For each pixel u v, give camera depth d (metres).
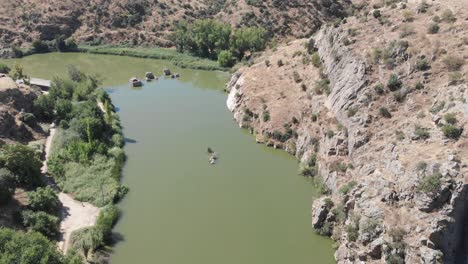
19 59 152.00
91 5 173.00
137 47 162.25
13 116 89.44
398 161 60.06
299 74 98.12
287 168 82.81
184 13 169.75
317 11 155.62
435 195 53.72
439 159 56.81
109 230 65.31
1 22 161.25
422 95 70.12
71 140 86.06
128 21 169.12
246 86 104.56
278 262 60.84
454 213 53.38
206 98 116.31
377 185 60.06
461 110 61.56
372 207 58.12
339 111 78.81
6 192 65.00
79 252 60.69
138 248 63.34
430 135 61.66
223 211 71.19
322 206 65.56
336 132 76.06
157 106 110.88
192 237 65.62
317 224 65.75
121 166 83.00
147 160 85.38
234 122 101.25
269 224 68.19
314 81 92.19
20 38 159.62
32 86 108.06
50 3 169.25
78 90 106.50
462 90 64.19
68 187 74.81
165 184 78.00
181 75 137.12
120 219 69.25
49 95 100.12
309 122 85.12
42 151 84.25
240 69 118.56
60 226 66.06
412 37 78.19
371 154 67.38
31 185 71.44
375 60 78.38
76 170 78.62
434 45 74.56
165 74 136.25
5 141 81.62
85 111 94.31
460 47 72.56
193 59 149.75
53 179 76.94
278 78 101.56
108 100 107.31
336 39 90.00
